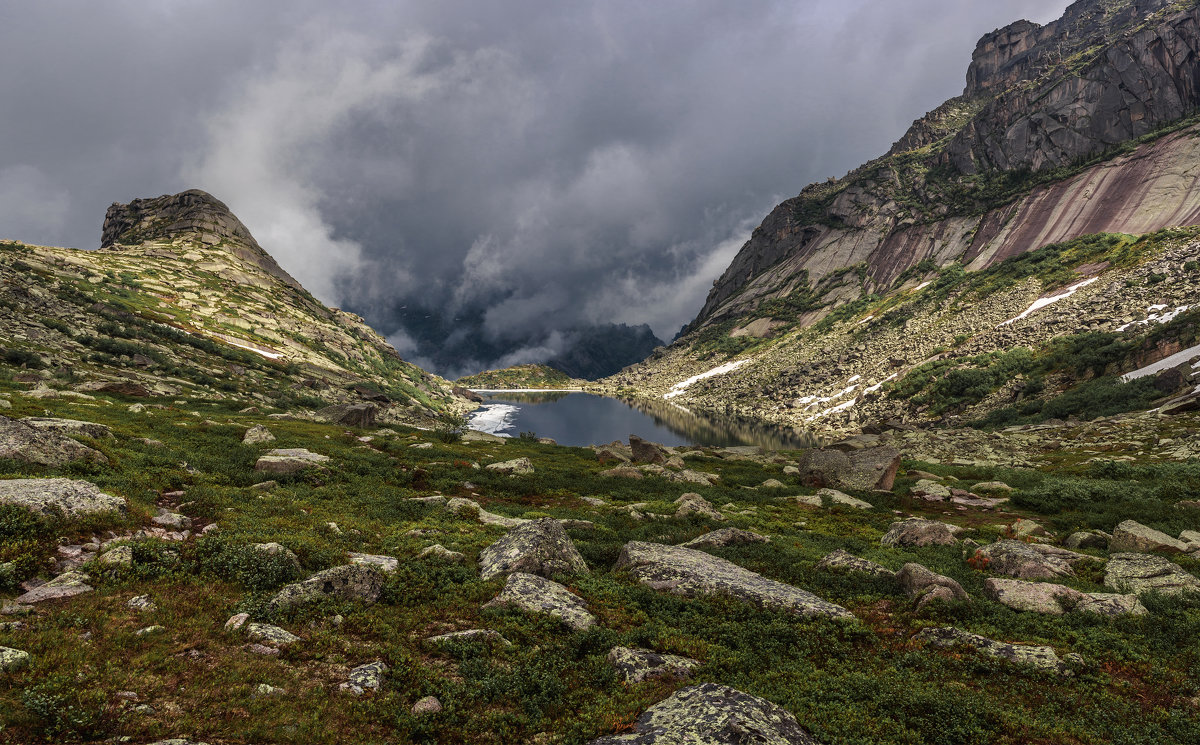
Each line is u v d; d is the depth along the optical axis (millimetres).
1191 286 116062
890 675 11648
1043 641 13500
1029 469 51344
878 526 29531
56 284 102625
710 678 10602
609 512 28484
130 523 14484
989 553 20812
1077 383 101000
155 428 33688
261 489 22969
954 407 118875
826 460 43812
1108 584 18031
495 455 49156
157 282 150375
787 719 8758
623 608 14281
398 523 20953
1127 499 34469
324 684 9133
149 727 7094
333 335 175000
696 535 23422
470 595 13781
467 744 8320
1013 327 150125
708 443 126875
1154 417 66750
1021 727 9625
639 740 8055
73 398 42938
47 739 6512
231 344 118500
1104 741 9312
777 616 14281
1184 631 13758
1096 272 163000
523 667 10555
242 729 7465
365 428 58562
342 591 12539
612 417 194875
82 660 8219
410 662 10234
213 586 12000
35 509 12688
